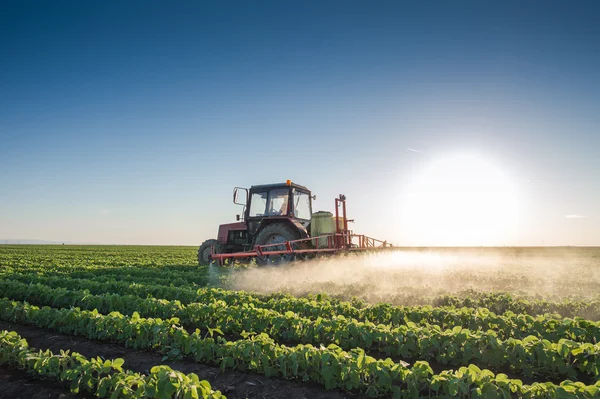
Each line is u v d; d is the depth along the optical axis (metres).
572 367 4.88
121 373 4.33
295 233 12.52
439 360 5.37
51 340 6.27
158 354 5.68
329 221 13.44
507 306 7.71
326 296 7.93
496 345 5.09
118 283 9.98
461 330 5.38
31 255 30.55
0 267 18.36
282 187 13.41
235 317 6.60
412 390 4.22
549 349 4.95
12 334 5.48
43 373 4.91
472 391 3.99
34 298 9.10
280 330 6.46
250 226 13.81
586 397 3.71
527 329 5.96
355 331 5.76
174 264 20.19
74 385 4.44
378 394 4.47
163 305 7.32
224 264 11.50
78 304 8.27
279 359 4.91
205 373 5.02
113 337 6.30
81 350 5.84
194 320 6.96
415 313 6.60
